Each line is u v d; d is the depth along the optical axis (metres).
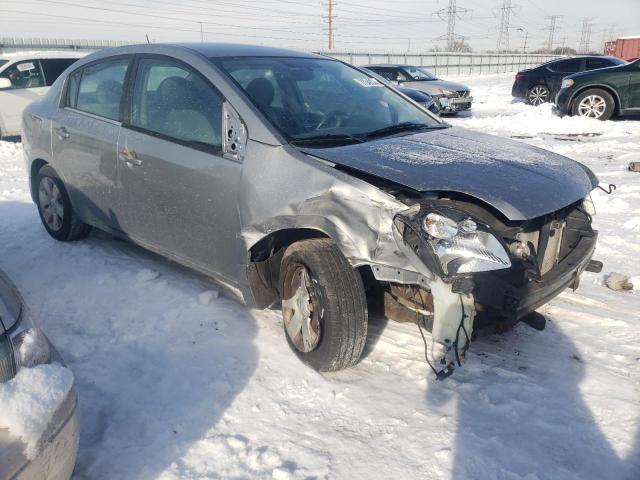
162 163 3.63
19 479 1.79
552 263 3.13
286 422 2.71
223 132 3.32
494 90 24.97
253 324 3.59
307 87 3.75
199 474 2.40
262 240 3.19
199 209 3.46
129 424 2.71
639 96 12.66
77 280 4.30
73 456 2.02
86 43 27.58
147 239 4.00
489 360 3.22
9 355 1.90
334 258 2.90
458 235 2.55
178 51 3.79
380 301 3.07
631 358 3.22
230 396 2.90
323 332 2.95
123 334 3.52
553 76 16.86
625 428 2.64
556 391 2.92
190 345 3.37
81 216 4.72
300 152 3.06
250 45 4.18
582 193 3.08
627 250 4.98
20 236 5.38
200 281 4.21
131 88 4.03
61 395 1.96
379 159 2.96
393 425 2.68
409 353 3.29
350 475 2.38
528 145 3.66
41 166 5.10
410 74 16.58
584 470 2.40
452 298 2.55
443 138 3.54
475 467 2.41
